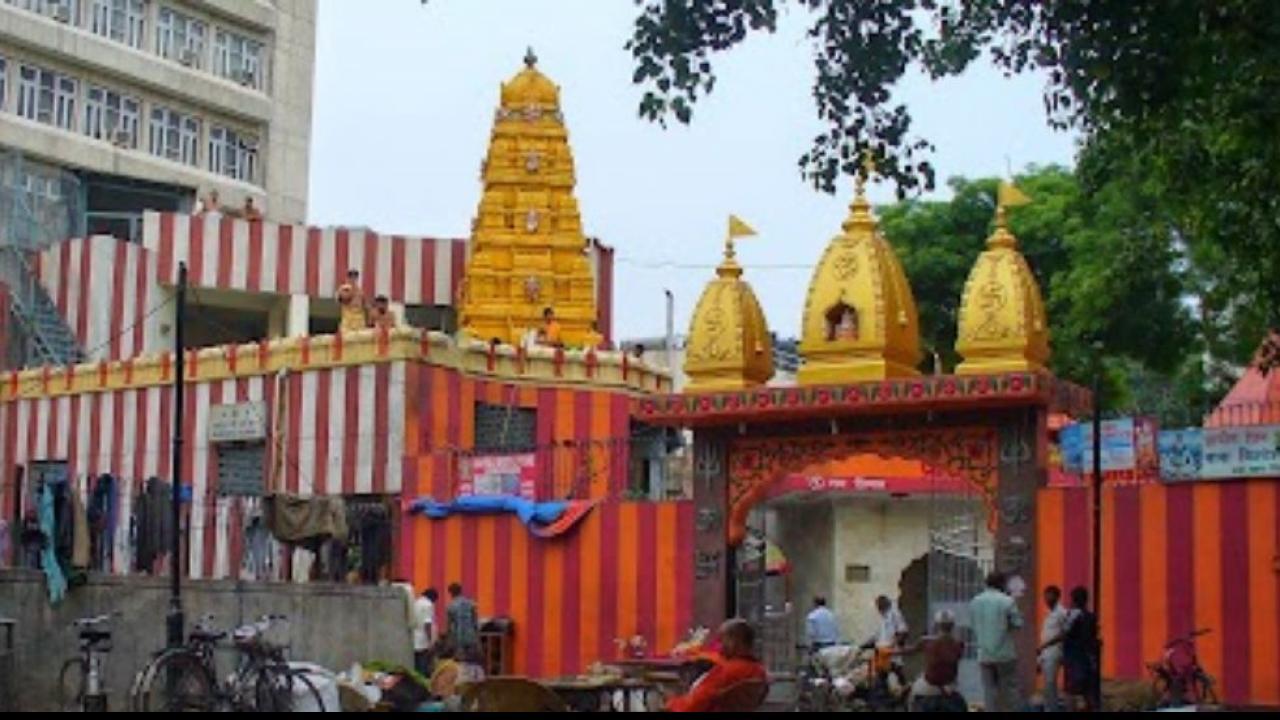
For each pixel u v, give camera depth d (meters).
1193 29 14.55
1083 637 19.19
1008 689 20.27
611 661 24.30
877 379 22.34
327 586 24.25
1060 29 15.27
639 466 34.00
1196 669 20.41
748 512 23.91
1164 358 35.12
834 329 22.92
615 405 34.62
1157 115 15.66
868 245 22.95
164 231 43.16
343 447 32.66
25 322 40.59
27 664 20.53
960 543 28.30
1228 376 36.19
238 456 34.25
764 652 26.36
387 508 29.98
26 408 37.75
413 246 45.22
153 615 22.00
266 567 29.52
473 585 27.64
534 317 41.47
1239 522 21.56
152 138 51.09
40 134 47.59
